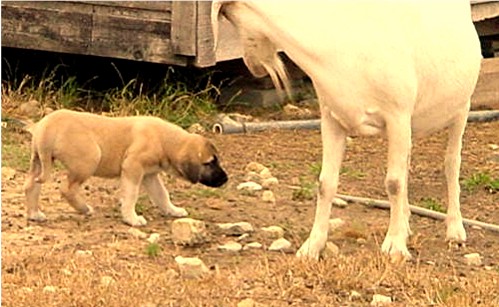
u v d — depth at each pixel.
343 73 8.36
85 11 14.04
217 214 10.20
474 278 8.59
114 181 11.02
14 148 12.08
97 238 9.30
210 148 9.87
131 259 8.80
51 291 7.97
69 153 9.64
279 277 8.38
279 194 11.02
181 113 13.81
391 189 8.73
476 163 12.70
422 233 9.88
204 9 13.44
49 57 14.89
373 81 8.39
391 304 8.02
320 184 8.83
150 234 9.48
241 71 14.64
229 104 14.66
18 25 14.34
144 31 13.70
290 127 13.70
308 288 8.26
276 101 14.84
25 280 8.20
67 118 9.67
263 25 8.33
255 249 9.19
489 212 10.86
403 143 8.58
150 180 9.96
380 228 9.83
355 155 12.79
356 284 8.32
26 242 9.11
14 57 14.85
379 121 8.56
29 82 14.54
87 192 10.65
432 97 8.91
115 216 9.95
